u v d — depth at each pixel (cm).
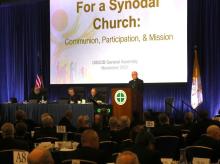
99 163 401
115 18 1292
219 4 1211
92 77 1313
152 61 1248
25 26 1420
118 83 1282
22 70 1424
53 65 1362
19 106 1156
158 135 626
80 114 1048
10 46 1440
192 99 1183
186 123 815
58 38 1357
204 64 1228
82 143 420
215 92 1210
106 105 1017
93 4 1317
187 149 498
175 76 1226
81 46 1328
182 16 1220
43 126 640
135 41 1268
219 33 1210
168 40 1233
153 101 1267
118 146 572
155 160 396
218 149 480
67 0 1348
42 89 1239
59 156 438
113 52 1291
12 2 1425
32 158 303
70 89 1150
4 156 467
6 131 495
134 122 783
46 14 1394
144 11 1259
